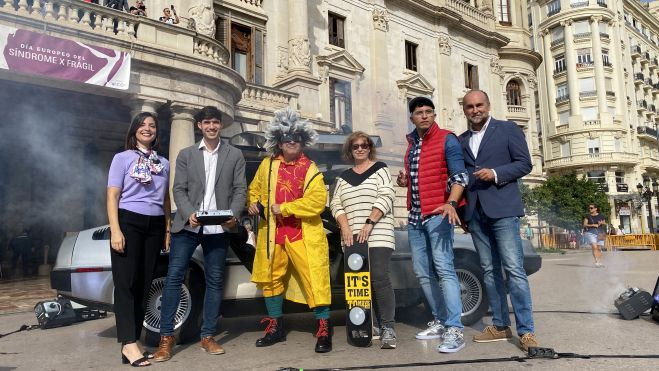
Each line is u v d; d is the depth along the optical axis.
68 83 9.05
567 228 30.50
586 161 44.31
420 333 4.44
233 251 4.79
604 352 3.76
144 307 3.91
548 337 4.34
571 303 6.39
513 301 3.96
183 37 10.80
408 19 23.80
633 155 44.44
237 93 12.37
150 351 4.27
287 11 18.25
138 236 3.82
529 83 32.62
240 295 4.73
